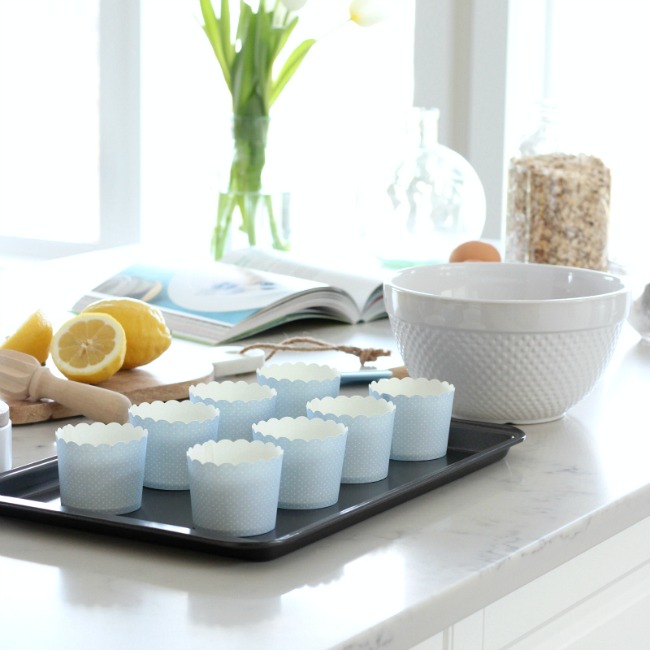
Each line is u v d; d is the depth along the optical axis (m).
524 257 1.78
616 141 2.68
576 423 1.11
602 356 1.08
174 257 1.83
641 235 2.67
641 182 2.67
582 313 1.03
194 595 0.69
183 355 1.32
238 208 1.96
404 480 0.91
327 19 3.01
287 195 2.01
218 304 1.54
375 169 1.99
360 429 0.89
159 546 0.77
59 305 1.65
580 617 0.91
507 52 2.63
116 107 3.29
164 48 3.26
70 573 0.73
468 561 0.75
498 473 0.95
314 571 0.73
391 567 0.74
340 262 1.99
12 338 1.19
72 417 1.12
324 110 3.08
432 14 2.72
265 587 0.70
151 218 3.35
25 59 3.46
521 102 2.72
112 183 3.34
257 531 0.78
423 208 1.93
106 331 1.16
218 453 0.81
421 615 0.68
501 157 2.68
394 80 2.97
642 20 2.60
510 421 1.10
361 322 1.66
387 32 2.95
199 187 3.29
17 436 1.05
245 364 1.30
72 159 3.45
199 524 0.78
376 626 0.65
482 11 2.64
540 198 1.74
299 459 0.83
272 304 1.50
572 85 2.70
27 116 3.49
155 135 3.31
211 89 3.24
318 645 0.62
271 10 1.91
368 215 1.98
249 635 0.63
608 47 2.65
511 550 0.77
